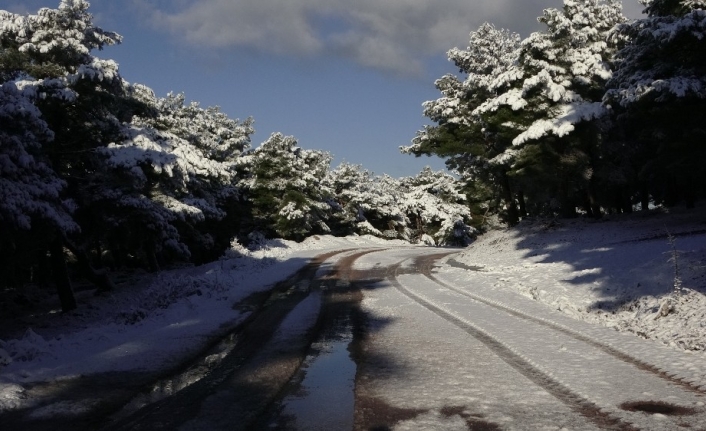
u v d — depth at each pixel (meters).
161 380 8.51
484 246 33.38
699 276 13.12
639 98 19.08
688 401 6.44
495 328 11.37
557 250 25.06
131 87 25.50
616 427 5.71
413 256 35.31
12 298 27.61
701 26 17.45
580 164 30.80
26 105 16.47
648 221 28.66
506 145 34.84
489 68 38.34
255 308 16.03
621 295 13.74
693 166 24.25
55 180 18.81
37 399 7.46
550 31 31.50
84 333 13.02
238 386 7.83
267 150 61.41
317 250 44.81
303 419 6.33
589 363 8.30
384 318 13.41
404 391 7.30
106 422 6.54
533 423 5.91
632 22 19.88
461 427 5.88
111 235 27.67
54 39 22.50
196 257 44.28
